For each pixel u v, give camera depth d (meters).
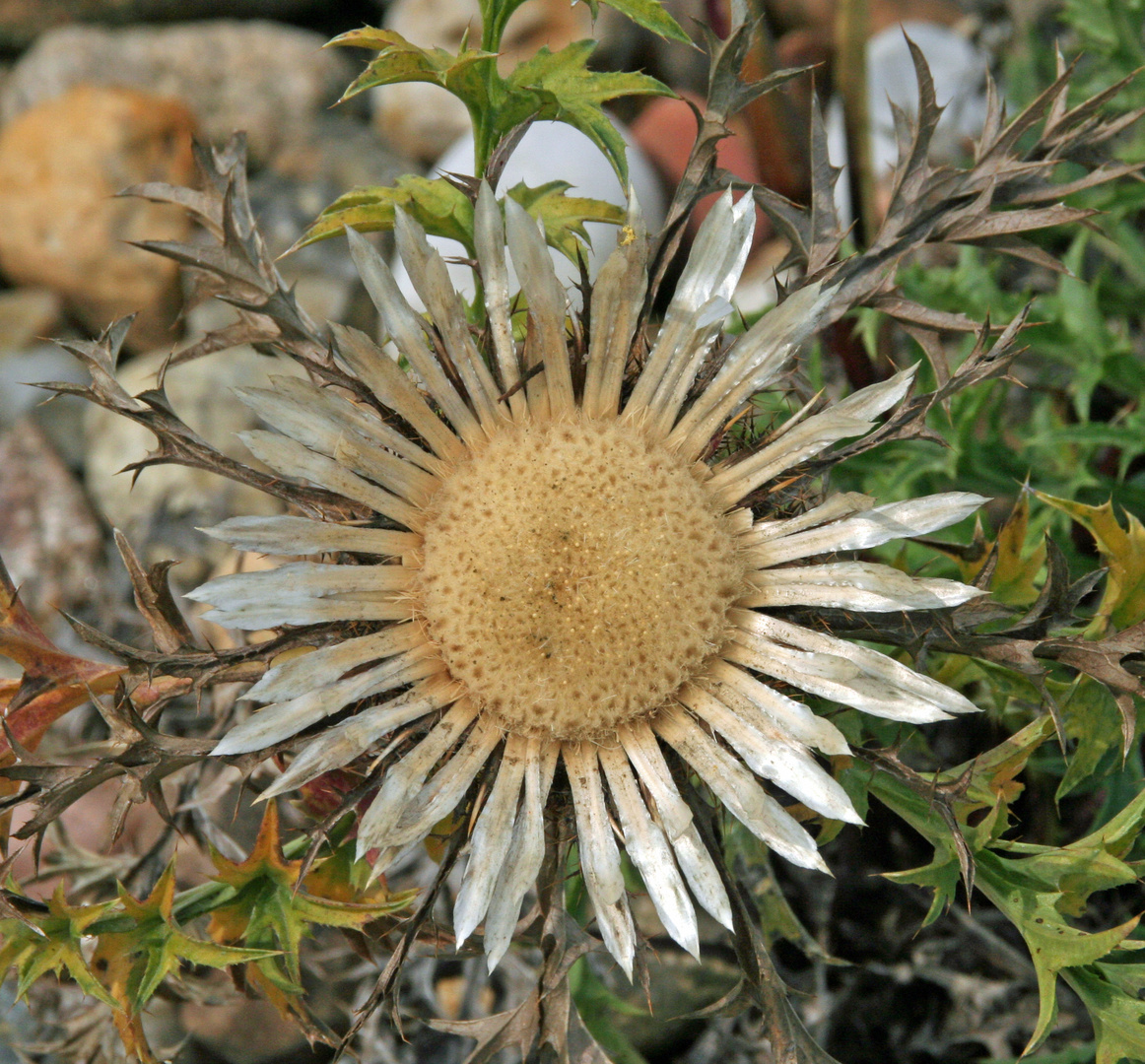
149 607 0.42
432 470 0.43
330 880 0.43
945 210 0.43
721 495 0.43
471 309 0.45
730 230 0.42
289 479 0.43
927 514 0.42
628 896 0.43
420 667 0.42
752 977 0.41
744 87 0.42
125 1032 0.42
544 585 0.42
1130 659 0.42
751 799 0.42
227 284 0.43
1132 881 0.43
